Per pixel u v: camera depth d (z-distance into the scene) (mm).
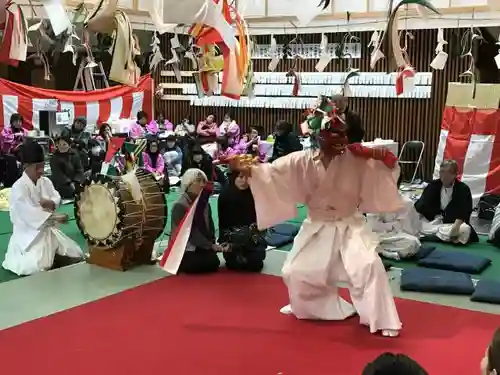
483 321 4215
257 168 4125
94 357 3580
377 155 4059
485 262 5605
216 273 5316
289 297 4359
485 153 8711
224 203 5441
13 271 5383
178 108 13617
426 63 10664
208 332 3982
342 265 4164
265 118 12594
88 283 5004
